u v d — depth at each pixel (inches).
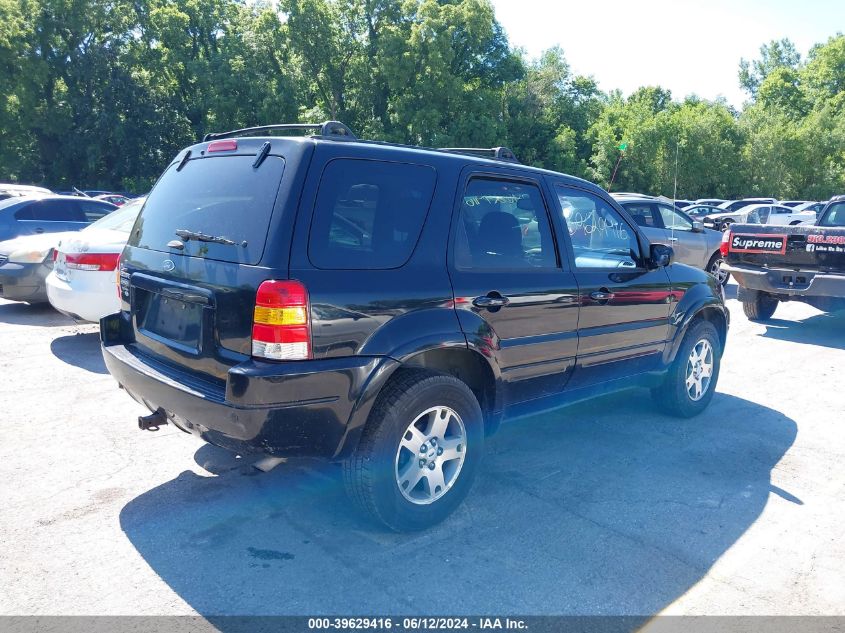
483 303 140.6
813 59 3176.7
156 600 112.0
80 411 203.2
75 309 266.2
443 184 139.8
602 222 180.4
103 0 1592.0
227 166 134.0
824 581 122.9
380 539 133.3
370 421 125.5
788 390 247.0
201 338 125.0
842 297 309.9
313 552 128.0
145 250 146.1
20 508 142.8
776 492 159.9
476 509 147.6
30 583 116.0
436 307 132.6
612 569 124.8
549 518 144.0
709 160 1843.0
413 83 1705.2
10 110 1535.4
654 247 188.4
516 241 153.9
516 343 150.3
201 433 126.1
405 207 133.3
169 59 1695.4
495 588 117.8
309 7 1644.9
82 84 1640.0
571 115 2183.8
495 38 1969.7
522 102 2012.8
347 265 121.6
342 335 118.7
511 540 134.3
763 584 121.5
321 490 154.2
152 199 153.8
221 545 129.8
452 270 137.7
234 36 1695.4
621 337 180.4
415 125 1644.9
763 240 340.8
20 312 360.2
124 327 153.9
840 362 289.6
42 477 158.1
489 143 1717.5
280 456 119.3
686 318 199.3
